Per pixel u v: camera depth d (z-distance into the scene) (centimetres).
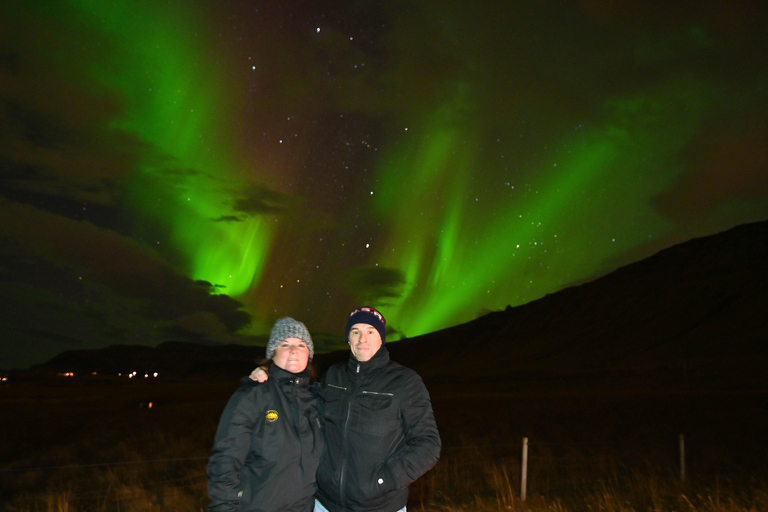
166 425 1875
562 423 1988
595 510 757
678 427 1834
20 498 844
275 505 295
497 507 761
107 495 847
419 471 319
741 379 4128
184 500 821
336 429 328
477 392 4631
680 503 769
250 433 298
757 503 747
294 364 324
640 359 6456
